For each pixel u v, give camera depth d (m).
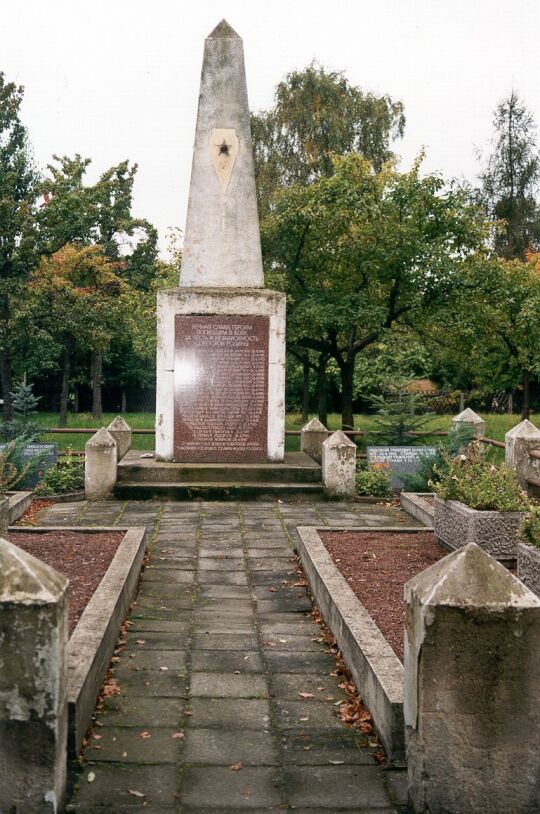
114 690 5.31
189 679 5.55
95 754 4.45
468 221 18.94
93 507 11.58
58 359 34.53
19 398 14.72
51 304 20.31
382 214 18.34
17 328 19.34
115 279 27.31
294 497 12.28
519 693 3.79
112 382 42.19
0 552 3.88
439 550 8.45
